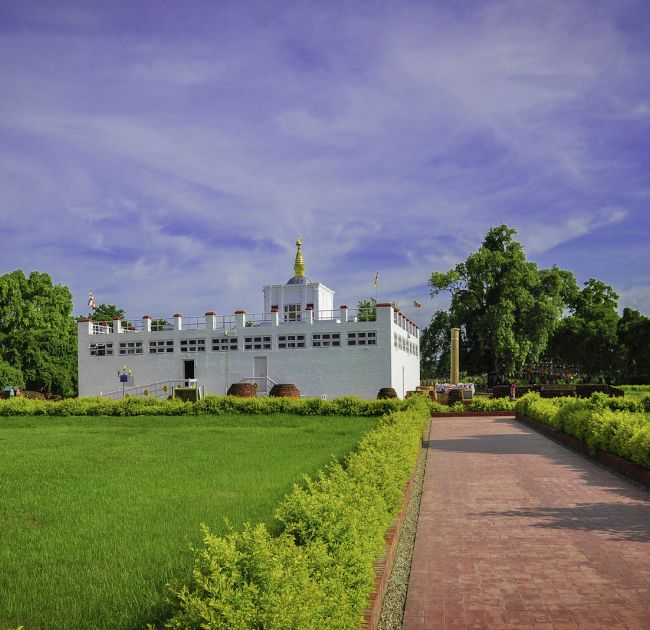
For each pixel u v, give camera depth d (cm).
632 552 787
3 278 5547
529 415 2608
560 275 6350
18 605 584
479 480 1320
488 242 5903
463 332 6050
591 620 579
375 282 4928
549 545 825
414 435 1420
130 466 1415
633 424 1440
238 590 388
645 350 6625
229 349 4594
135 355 4772
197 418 2844
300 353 4462
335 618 420
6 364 5212
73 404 3116
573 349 6806
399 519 882
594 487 1230
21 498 1063
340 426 2409
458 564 754
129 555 724
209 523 852
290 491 1065
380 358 4322
